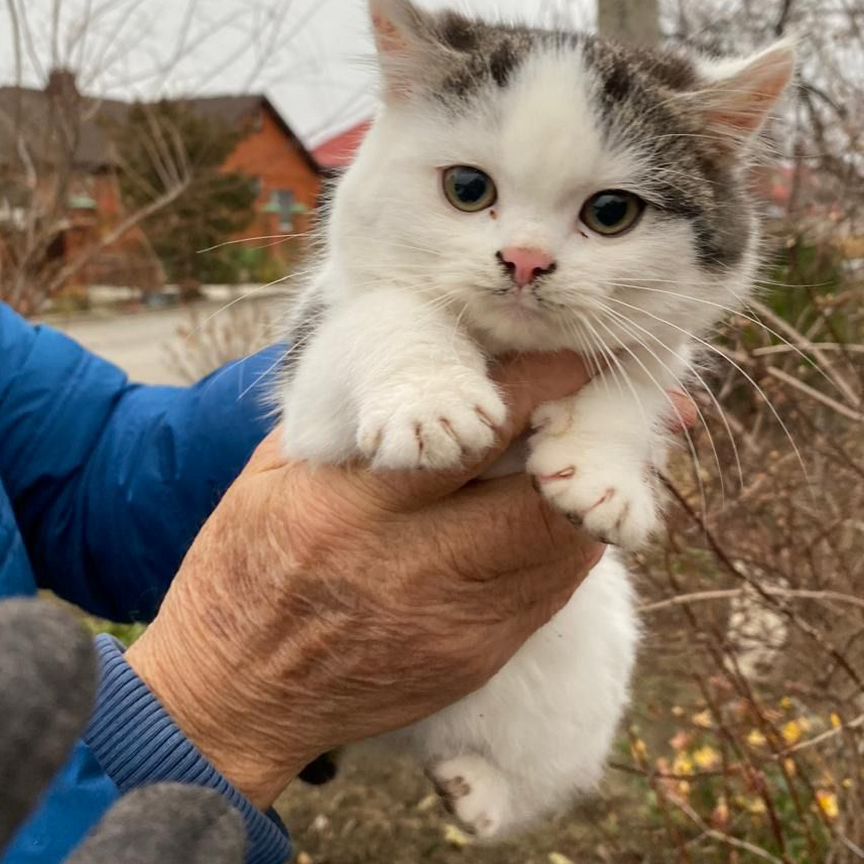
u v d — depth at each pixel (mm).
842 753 404
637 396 209
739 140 224
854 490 432
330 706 213
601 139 197
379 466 180
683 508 378
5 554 269
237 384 307
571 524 196
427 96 211
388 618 202
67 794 189
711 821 405
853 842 357
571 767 269
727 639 428
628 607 299
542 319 197
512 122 196
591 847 445
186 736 204
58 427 313
